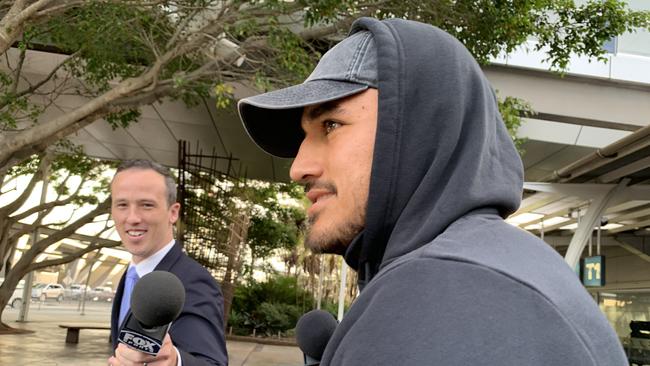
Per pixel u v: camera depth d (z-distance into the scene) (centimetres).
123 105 783
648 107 1238
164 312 123
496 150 90
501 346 59
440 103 86
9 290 1717
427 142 85
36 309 3381
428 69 88
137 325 127
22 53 905
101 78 909
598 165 959
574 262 1105
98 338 1769
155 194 247
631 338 1421
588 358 61
